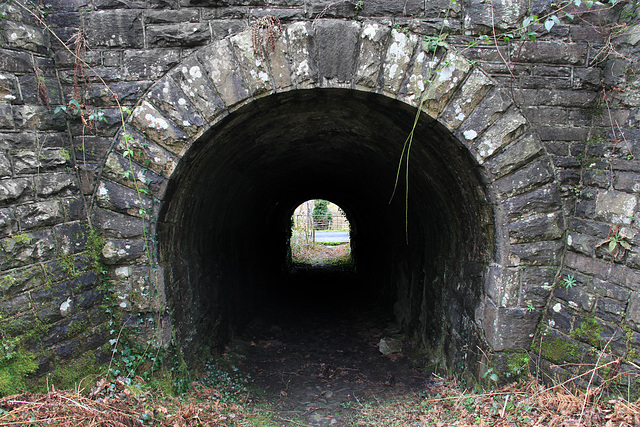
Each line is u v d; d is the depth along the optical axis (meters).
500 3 3.08
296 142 5.07
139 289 3.23
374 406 4.03
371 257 9.76
